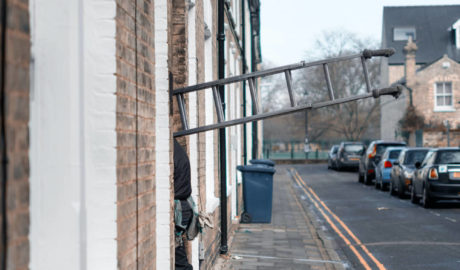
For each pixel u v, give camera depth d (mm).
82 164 2641
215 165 9484
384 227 13203
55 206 2602
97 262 2738
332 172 42062
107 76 2770
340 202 19922
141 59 3346
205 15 8531
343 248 10523
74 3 2648
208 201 8398
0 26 2020
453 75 46000
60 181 2615
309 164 58375
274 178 35562
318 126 69500
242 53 18047
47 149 2594
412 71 46156
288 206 19062
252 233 12445
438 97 46250
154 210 3666
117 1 2852
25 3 2186
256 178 14227
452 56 55625
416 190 18062
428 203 16812
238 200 15258
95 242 2736
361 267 8680
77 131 2637
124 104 2945
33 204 2432
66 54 2635
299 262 9039
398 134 47562
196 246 6754
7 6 2055
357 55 5152
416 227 12984
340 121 68062
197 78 7137
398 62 55406
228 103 12594
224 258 9352
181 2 6359
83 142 2643
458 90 46000
